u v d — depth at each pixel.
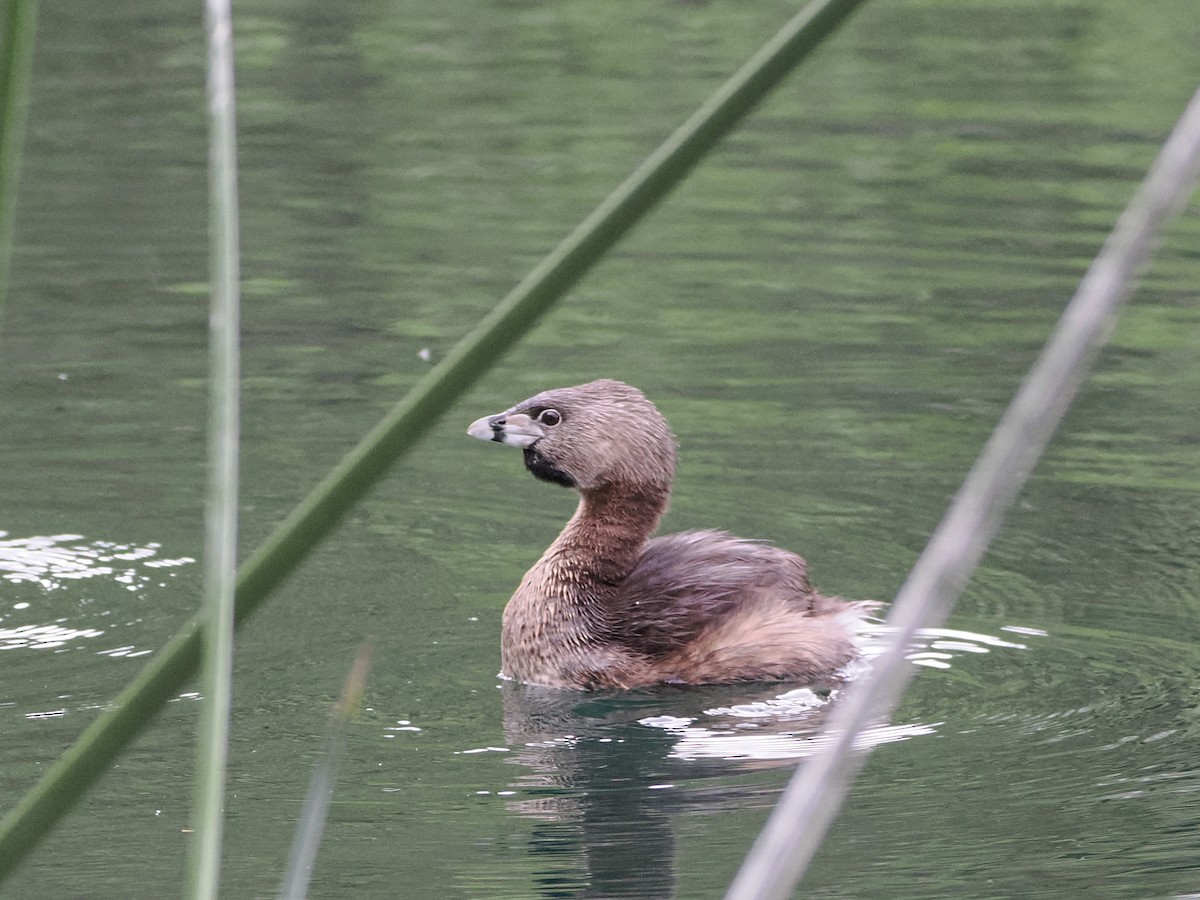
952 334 16.14
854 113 23.84
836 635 10.13
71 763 1.47
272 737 9.03
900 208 19.91
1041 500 12.46
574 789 8.36
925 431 13.88
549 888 7.11
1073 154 21.83
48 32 26.66
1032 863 7.25
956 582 1.31
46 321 16.50
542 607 10.20
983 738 8.86
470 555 11.93
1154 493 12.53
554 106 24.06
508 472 13.70
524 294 1.53
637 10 29.48
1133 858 7.30
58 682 9.55
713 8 29.64
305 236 19.06
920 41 27.48
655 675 10.04
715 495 12.65
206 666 1.45
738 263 18.30
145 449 13.61
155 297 17.19
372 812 8.06
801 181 21.06
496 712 9.53
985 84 25.06
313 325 16.50
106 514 12.33
